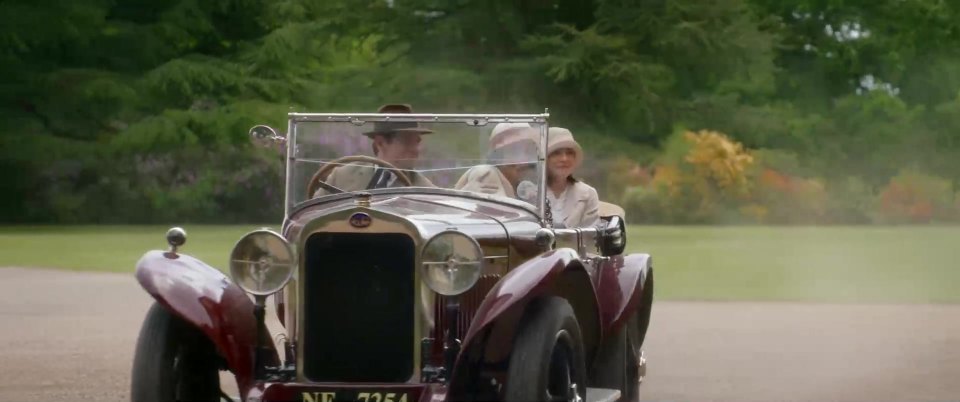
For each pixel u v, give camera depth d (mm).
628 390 13109
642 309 13461
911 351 18328
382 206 10773
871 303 25266
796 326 21422
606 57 63531
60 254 38125
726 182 62500
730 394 14672
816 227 59688
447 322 10078
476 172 11688
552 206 13547
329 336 9961
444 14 67438
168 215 64062
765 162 67500
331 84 67812
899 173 75125
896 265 34938
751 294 26859
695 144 63188
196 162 64250
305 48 67125
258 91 68062
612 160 64500
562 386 10109
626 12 64312
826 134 76562
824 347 18797
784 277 30922
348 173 11836
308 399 9797
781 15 82125
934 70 82875
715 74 68125
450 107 64188
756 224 62531
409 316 9875
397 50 69750
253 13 73000
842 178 70812
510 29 64875
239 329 9906
